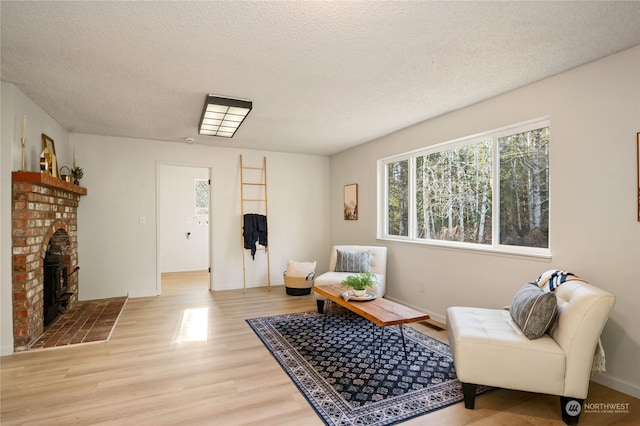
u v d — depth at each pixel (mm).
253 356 2852
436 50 2271
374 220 4961
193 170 7383
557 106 2656
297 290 5023
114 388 2316
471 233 3572
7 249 2881
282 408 2086
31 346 3016
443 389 2330
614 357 2326
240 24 1957
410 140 4207
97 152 4715
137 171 4938
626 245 2264
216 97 3145
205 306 4438
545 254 2787
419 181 4266
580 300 1988
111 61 2439
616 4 1762
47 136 3639
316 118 3850
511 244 3154
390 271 4586
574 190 2553
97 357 2822
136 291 4930
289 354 2891
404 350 2891
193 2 1745
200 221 7430
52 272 3609
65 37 2104
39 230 3205
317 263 6207
